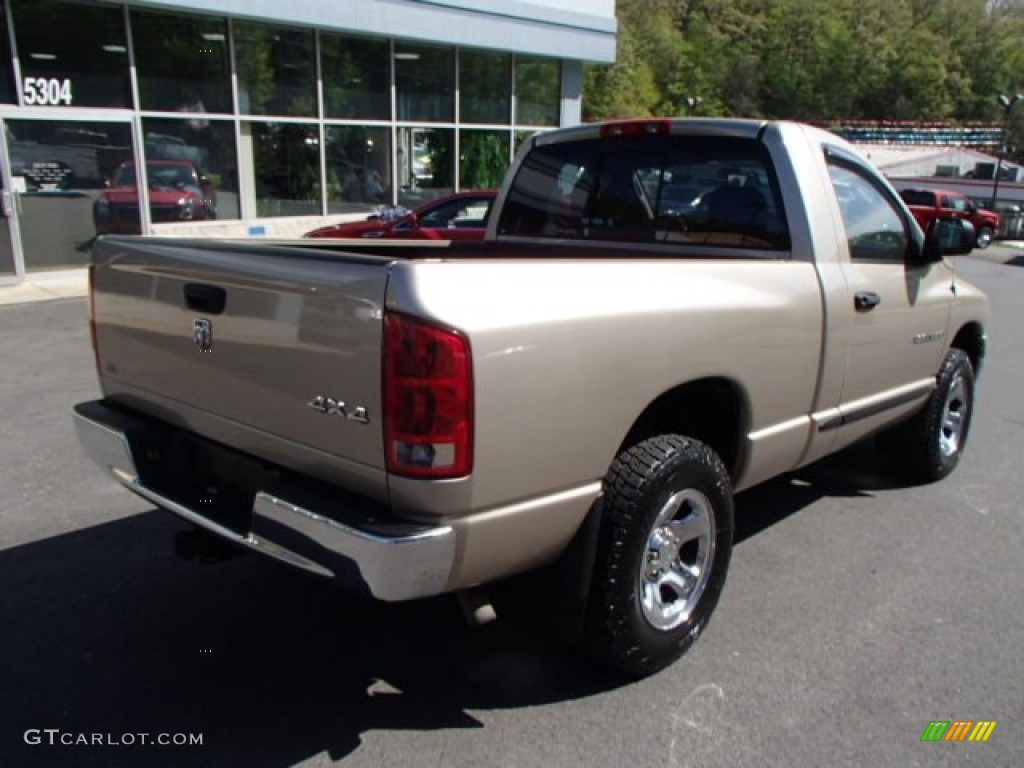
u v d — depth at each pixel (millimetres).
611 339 2611
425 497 2281
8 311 10398
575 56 18734
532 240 4551
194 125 13805
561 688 3039
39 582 3756
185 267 2848
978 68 105438
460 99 17562
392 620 3490
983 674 3156
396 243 4254
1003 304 14164
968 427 5312
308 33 14953
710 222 3871
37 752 2660
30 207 12195
